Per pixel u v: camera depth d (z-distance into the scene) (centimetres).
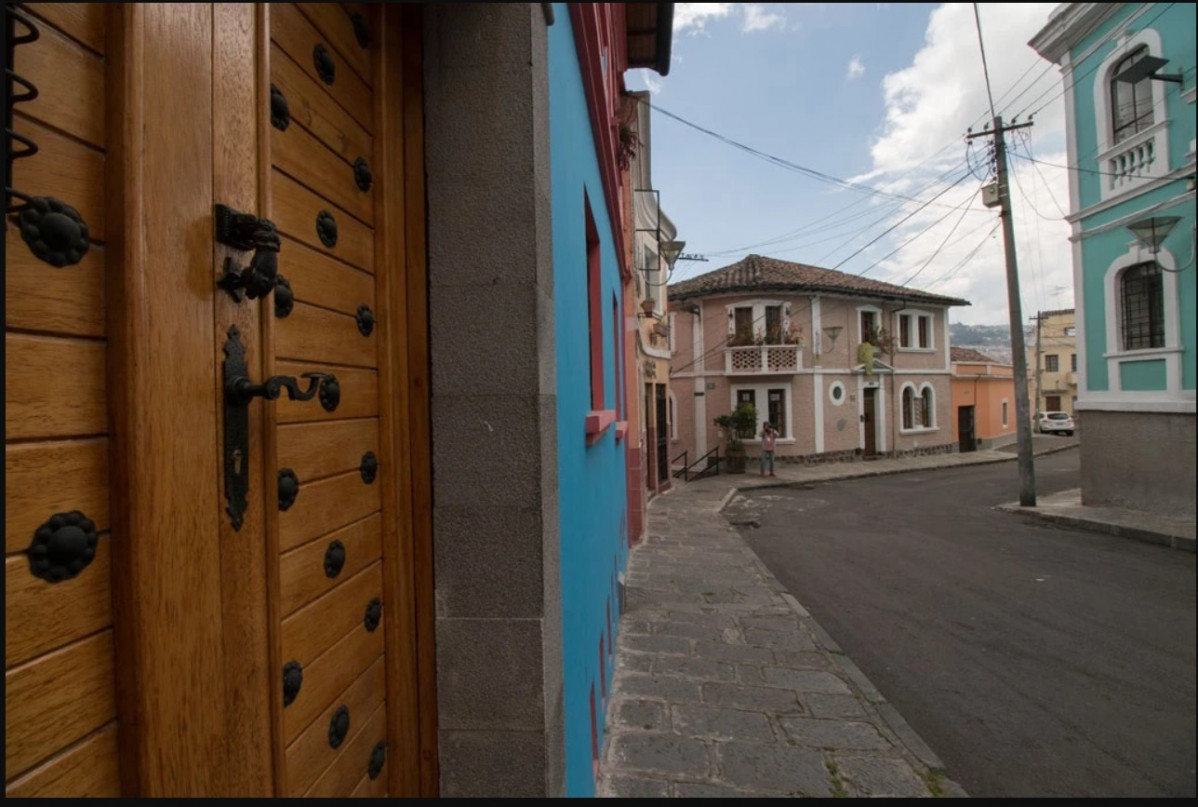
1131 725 348
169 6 76
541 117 153
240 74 88
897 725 343
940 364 2327
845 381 2027
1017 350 1145
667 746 319
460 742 141
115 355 70
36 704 61
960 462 2058
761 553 823
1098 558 759
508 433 142
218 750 81
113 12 70
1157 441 959
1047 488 1447
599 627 308
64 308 65
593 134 338
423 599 143
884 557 786
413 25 149
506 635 141
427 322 146
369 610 131
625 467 713
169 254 75
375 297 138
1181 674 417
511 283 143
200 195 80
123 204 69
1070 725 349
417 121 147
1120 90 1005
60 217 64
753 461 1920
